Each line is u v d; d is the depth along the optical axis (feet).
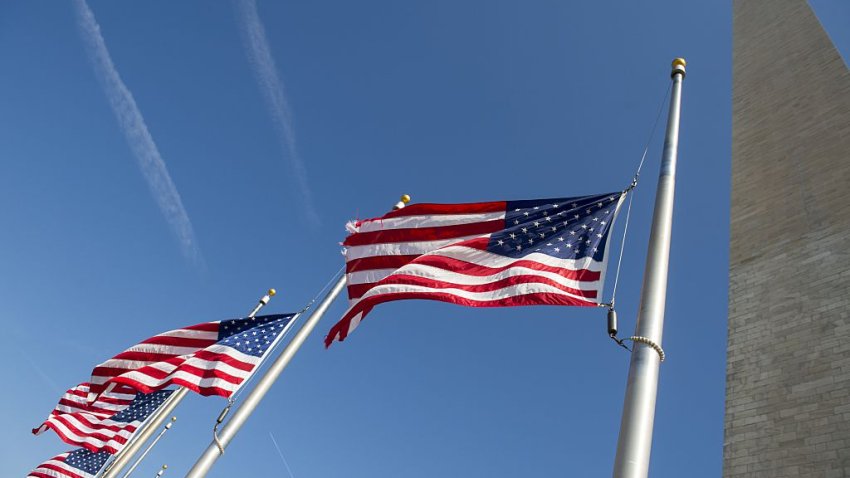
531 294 31.96
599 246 34.27
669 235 28.86
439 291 34.73
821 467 36.37
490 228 40.78
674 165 32.65
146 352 58.90
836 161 54.29
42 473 82.12
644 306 25.77
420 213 45.34
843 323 41.96
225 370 51.24
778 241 53.01
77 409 70.85
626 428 21.94
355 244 46.55
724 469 41.93
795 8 77.82
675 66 39.14
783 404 41.42
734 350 48.08
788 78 69.41
